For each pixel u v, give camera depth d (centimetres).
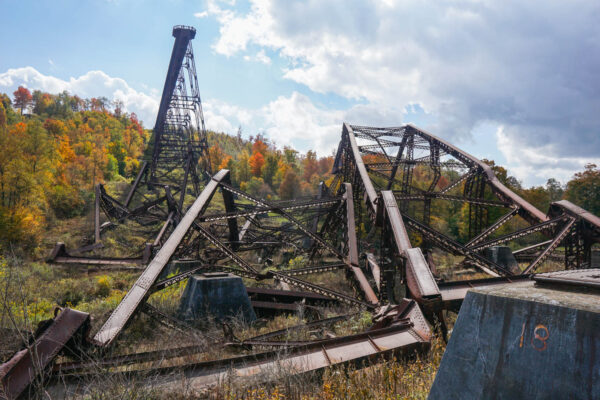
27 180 3938
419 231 1218
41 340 496
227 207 1786
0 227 2958
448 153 2562
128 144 15475
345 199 1709
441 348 655
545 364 233
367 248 2442
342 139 3014
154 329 991
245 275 1215
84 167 7781
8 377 439
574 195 6219
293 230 2191
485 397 262
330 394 471
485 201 1897
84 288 1617
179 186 4756
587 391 207
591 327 213
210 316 1092
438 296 827
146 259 2245
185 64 4216
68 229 3925
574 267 1351
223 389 486
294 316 1213
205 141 4547
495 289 295
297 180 9362
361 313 1052
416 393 456
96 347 581
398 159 2961
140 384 440
